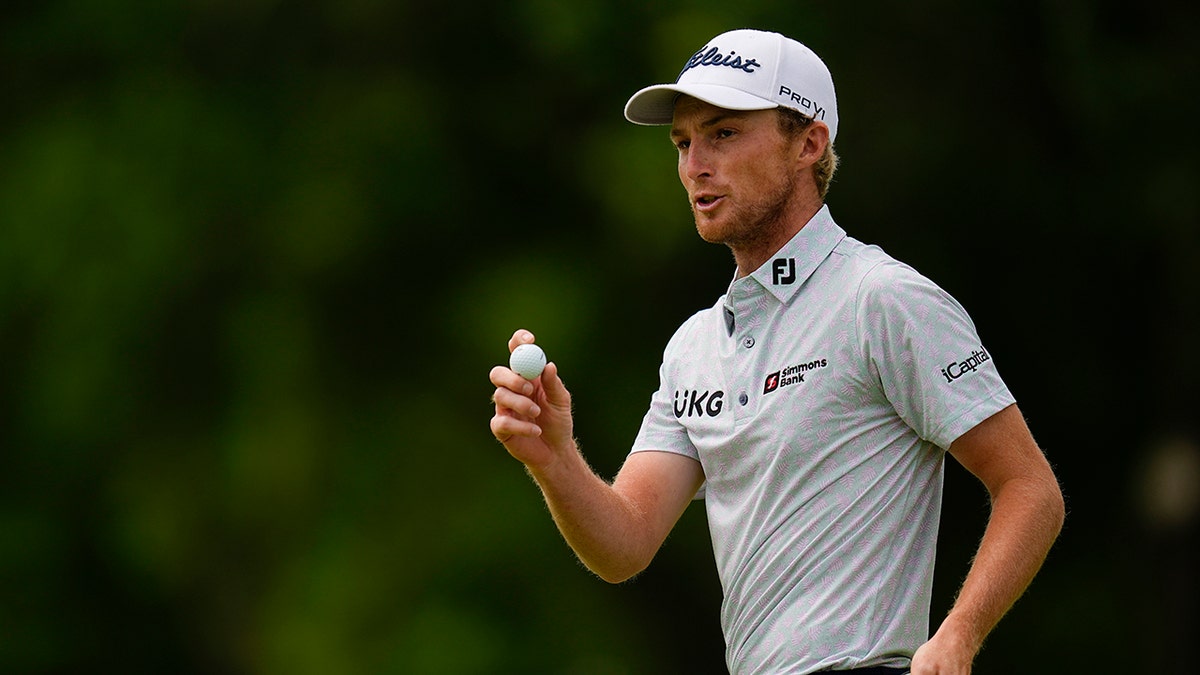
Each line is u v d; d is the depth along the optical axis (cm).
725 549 1347
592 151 4638
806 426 1297
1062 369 4759
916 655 1202
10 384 5119
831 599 1276
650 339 4781
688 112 1374
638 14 4556
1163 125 4319
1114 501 4816
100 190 4925
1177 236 4469
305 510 4850
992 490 1273
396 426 4853
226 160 4969
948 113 4569
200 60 5100
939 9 4506
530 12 4628
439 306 4928
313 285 4938
